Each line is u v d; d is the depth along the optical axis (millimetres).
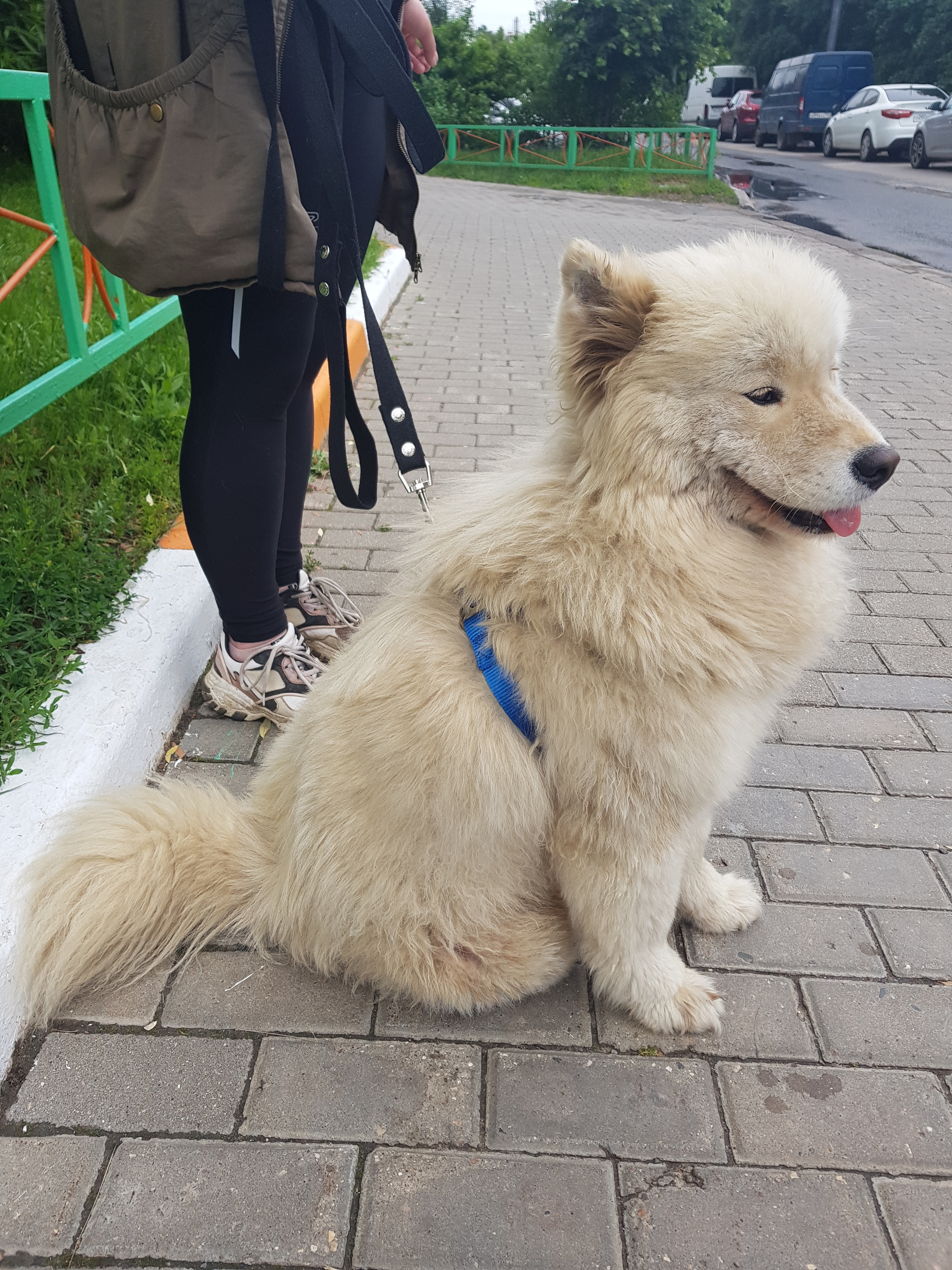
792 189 8078
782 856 1077
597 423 792
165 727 1198
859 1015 902
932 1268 717
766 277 776
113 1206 741
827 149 11500
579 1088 837
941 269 4461
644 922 855
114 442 1727
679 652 768
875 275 4270
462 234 5484
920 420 2453
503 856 847
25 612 1196
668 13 10062
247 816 987
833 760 1220
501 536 811
